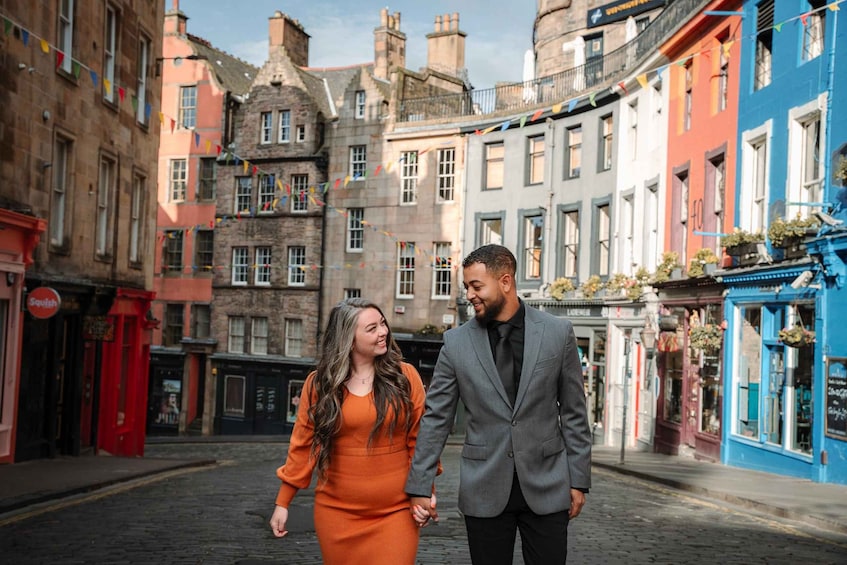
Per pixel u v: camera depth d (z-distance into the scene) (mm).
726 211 18578
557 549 4035
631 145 25234
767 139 16766
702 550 8031
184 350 38156
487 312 4117
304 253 36750
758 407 16656
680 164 21359
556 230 28891
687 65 21438
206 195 39062
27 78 15109
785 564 7520
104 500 10977
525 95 31703
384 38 39219
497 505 4027
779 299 15711
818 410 14117
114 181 19234
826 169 14477
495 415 4055
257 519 9258
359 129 35656
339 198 35969
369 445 4145
